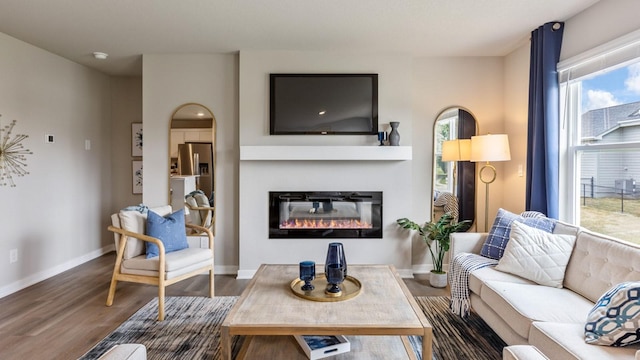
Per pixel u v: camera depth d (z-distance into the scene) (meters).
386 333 1.85
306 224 4.11
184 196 4.21
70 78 4.41
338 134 4.05
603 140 2.88
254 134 4.07
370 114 4.05
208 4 2.89
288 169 4.08
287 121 4.05
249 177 4.07
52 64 4.13
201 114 4.18
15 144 3.66
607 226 2.84
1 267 3.47
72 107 4.45
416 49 3.97
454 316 2.97
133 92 5.22
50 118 4.11
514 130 4.01
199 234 4.21
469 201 4.25
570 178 3.20
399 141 4.03
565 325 1.84
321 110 4.05
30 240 3.81
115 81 5.21
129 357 1.18
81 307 3.14
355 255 4.09
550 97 3.22
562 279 2.44
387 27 3.36
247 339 2.22
